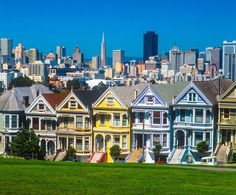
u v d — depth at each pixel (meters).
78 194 41.38
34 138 92.69
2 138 103.62
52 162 62.22
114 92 95.88
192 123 92.25
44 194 41.09
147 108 93.94
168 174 52.28
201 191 43.72
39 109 101.44
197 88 91.50
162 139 93.19
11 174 49.34
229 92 89.50
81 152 97.38
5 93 108.38
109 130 95.94
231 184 47.72
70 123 98.88
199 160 91.75
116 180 47.84
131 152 93.75
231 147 89.25
